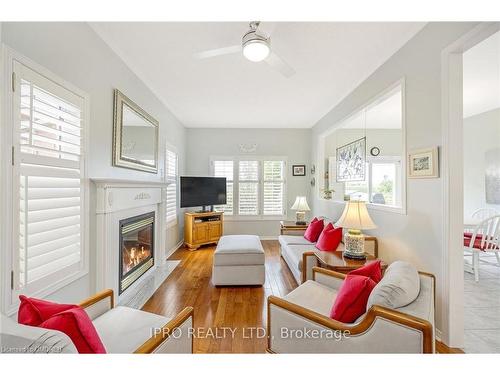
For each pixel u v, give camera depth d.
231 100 3.83
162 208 3.68
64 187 1.68
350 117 3.52
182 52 2.43
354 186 5.71
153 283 3.00
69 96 1.73
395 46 2.31
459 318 1.75
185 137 5.51
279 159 5.66
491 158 4.25
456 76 1.76
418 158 2.05
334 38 2.20
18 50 1.33
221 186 5.28
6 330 0.74
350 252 2.37
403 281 1.22
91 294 2.02
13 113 1.29
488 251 2.89
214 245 5.06
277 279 3.14
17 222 1.31
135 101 2.88
